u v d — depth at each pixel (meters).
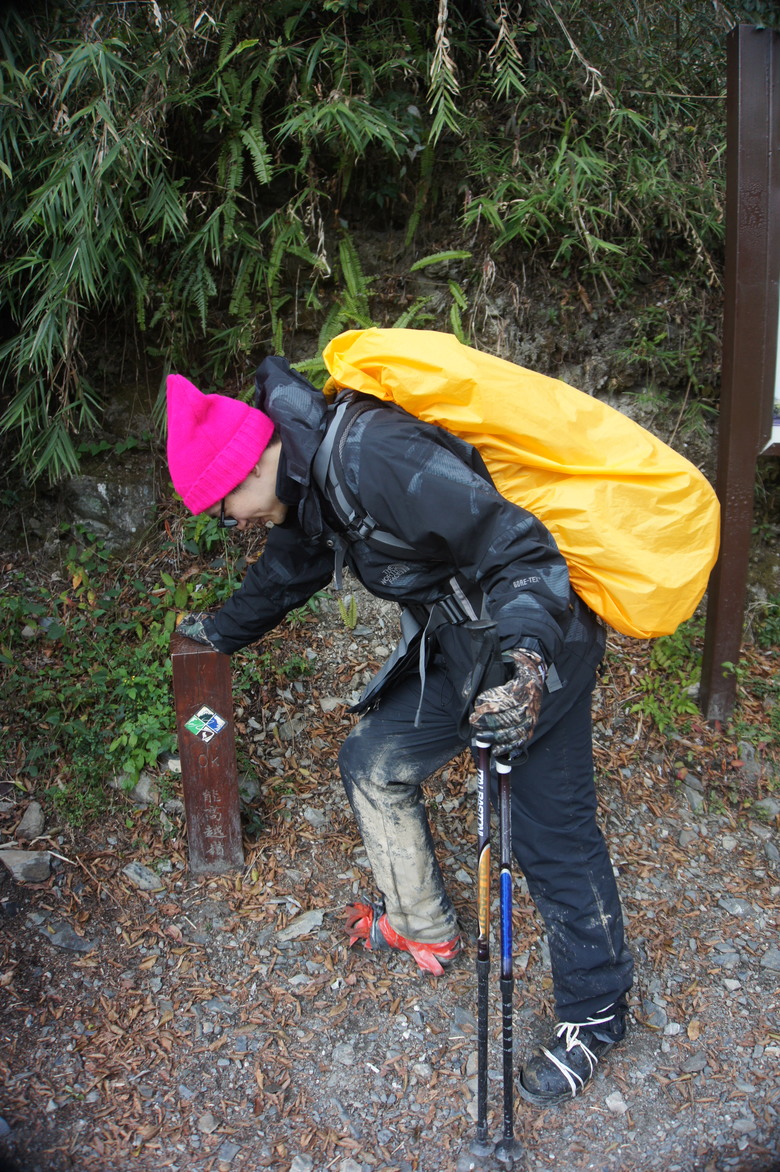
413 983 2.39
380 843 2.23
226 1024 2.24
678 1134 2.04
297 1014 2.28
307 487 1.76
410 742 2.15
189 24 2.98
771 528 3.73
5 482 3.31
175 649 2.37
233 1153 1.96
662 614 1.81
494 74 3.39
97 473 3.36
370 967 2.42
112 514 3.37
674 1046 2.26
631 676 3.31
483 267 3.35
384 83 3.34
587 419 1.88
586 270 3.45
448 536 1.66
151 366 3.40
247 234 3.18
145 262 3.15
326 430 1.78
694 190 3.50
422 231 3.53
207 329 3.35
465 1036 2.26
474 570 1.70
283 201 3.40
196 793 2.50
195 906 2.53
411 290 3.50
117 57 2.79
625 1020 2.21
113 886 2.54
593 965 2.00
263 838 2.72
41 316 3.01
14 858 2.52
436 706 2.11
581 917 1.98
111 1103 2.04
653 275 3.60
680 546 1.82
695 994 2.39
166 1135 1.99
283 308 3.43
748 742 3.15
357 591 3.37
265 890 2.59
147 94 2.91
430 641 1.97
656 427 3.67
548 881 1.99
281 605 2.25
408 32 3.24
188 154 3.26
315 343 3.49
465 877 2.70
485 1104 1.93
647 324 3.54
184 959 2.38
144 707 2.89
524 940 2.51
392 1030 2.26
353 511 1.74
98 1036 2.19
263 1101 2.08
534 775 1.92
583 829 1.97
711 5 3.72
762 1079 2.18
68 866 2.57
